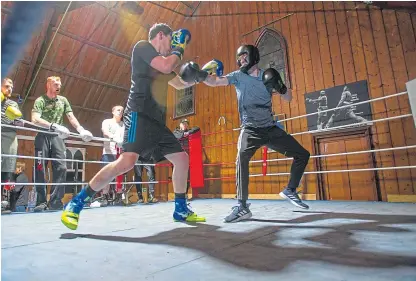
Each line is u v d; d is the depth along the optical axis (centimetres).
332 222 164
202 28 693
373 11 432
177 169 187
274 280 72
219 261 90
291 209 253
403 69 397
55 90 332
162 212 263
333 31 470
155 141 172
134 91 167
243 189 192
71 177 723
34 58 593
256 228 152
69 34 616
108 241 126
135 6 636
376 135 407
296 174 238
